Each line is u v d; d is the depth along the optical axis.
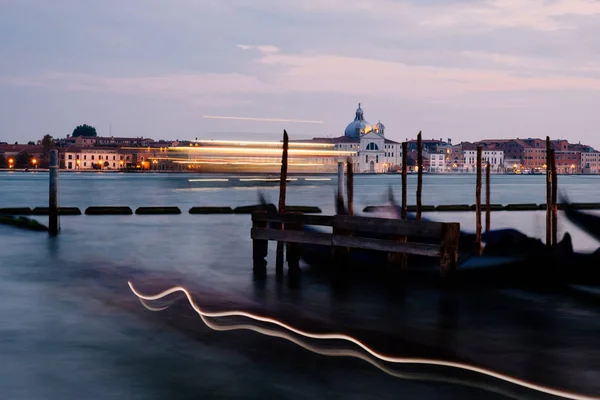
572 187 137.12
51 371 11.64
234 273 22.03
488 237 23.52
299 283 20.17
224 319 15.44
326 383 11.14
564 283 19.91
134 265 23.75
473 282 19.84
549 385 11.15
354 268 22.23
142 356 12.51
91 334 14.00
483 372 11.77
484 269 20.44
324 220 20.98
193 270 22.69
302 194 92.38
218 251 27.91
